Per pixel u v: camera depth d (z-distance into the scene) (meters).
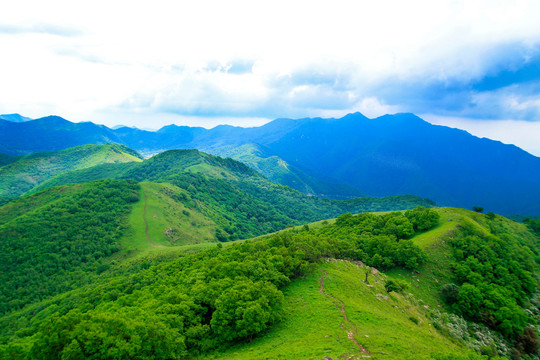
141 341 51.25
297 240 106.38
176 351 55.12
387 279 95.75
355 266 100.44
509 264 114.06
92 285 163.62
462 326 81.12
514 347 81.44
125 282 136.25
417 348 50.47
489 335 82.38
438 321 78.56
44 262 192.50
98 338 49.84
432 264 110.56
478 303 88.56
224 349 59.03
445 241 123.62
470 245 119.44
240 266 82.25
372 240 122.00
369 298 75.75
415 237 135.38
